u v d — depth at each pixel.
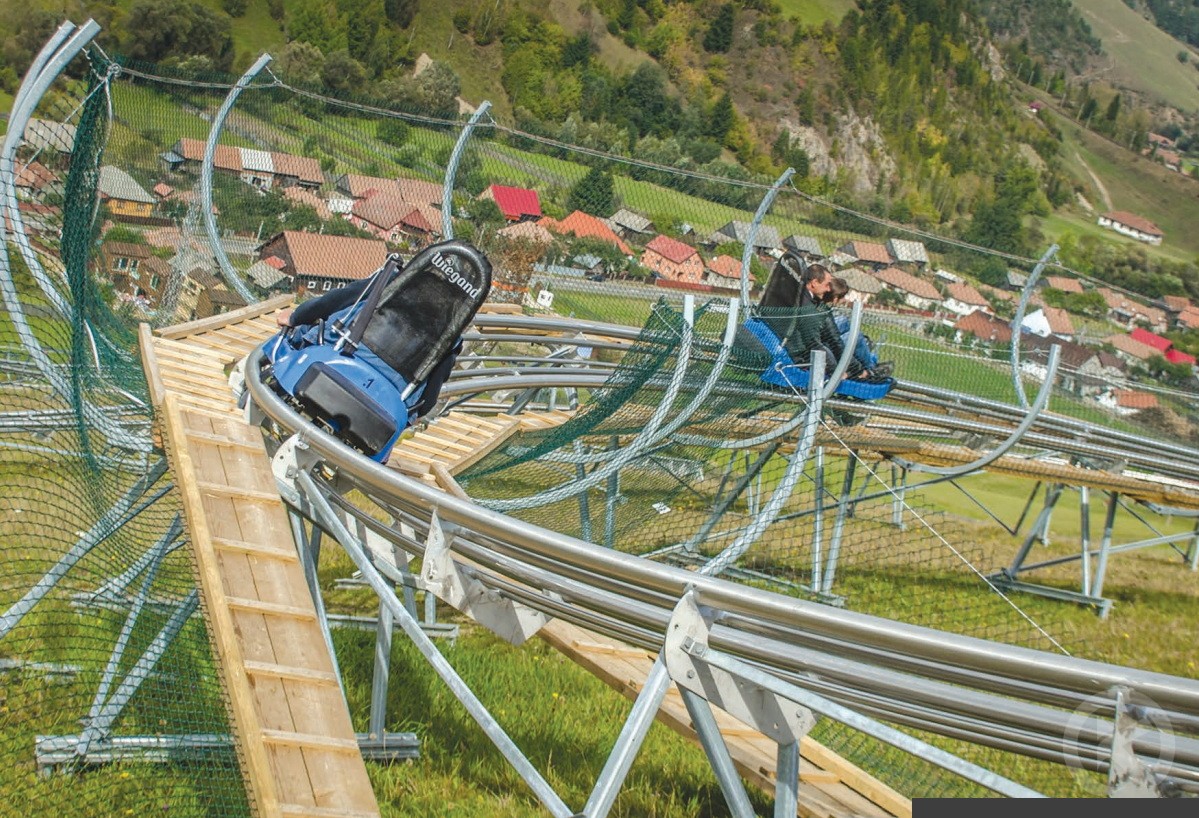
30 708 5.27
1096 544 16.03
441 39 103.38
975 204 123.81
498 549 4.46
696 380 7.61
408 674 6.50
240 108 9.65
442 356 5.31
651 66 104.88
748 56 122.69
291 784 3.81
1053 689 3.30
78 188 5.39
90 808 4.68
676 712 5.64
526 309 10.64
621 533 8.16
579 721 6.43
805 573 9.70
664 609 4.06
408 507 4.93
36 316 5.70
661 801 5.62
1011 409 11.84
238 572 4.56
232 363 7.10
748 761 5.30
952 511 17.80
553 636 6.36
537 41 107.00
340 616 7.08
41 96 5.47
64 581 6.25
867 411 9.53
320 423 5.23
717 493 9.20
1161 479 13.72
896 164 122.12
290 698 4.11
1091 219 143.88
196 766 5.07
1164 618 12.50
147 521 6.37
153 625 5.85
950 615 8.93
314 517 5.11
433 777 5.46
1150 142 176.00
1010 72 178.62
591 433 7.67
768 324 8.55
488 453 8.09
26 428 6.21
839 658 3.74
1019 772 5.24
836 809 4.96
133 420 6.25
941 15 140.12
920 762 5.45
